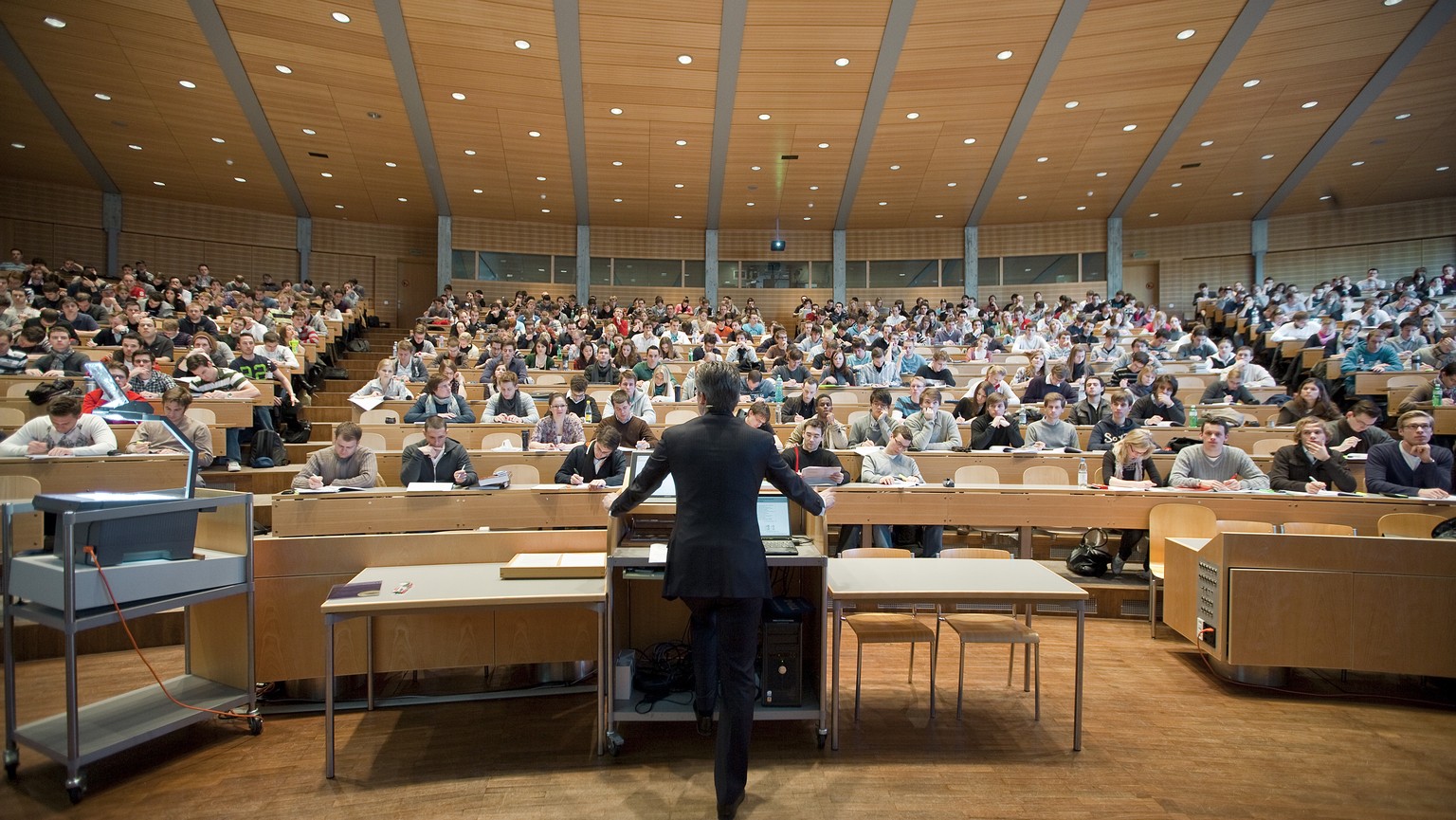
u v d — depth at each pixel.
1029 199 16.09
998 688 3.39
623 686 2.79
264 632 3.12
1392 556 3.34
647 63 10.47
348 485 4.12
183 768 2.61
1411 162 14.02
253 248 16.73
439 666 3.21
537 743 2.81
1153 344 11.45
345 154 13.42
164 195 15.45
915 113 11.97
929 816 2.31
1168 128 12.52
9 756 2.54
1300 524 4.05
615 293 18.14
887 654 3.85
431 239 18.12
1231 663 3.38
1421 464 4.38
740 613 2.33
